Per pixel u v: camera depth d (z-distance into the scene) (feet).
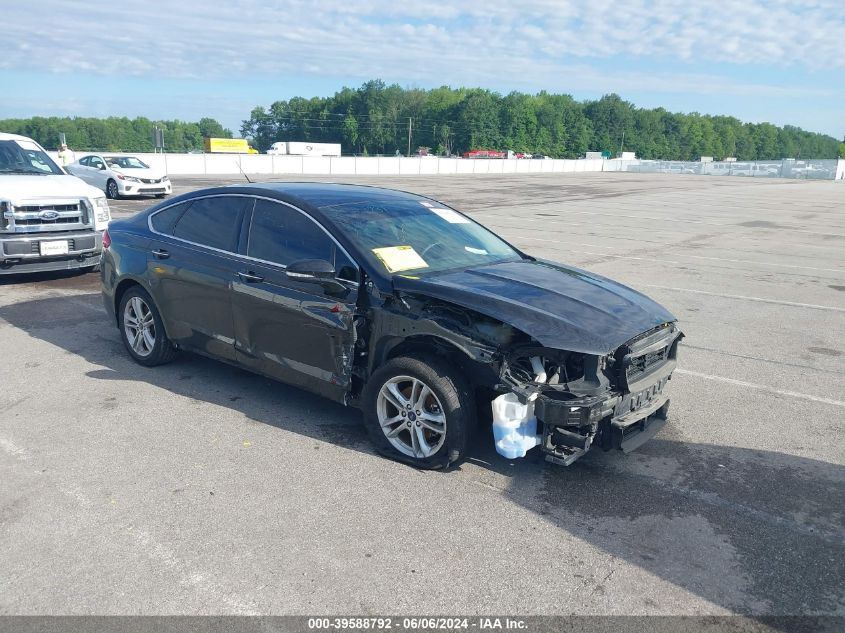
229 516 11.94
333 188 17.90
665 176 234.99
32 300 27.50
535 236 53.62
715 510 12.62
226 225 17.21
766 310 29.14
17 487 12.77
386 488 13.04
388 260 14.57
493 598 10.01
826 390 19.30
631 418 13.26
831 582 10.59
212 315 17.13
